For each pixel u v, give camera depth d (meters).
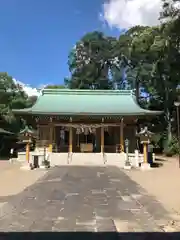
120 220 7.94
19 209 9.29
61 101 35.97
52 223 7.61
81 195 11.76
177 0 25.42
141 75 47.78
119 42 53.72
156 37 36.12
